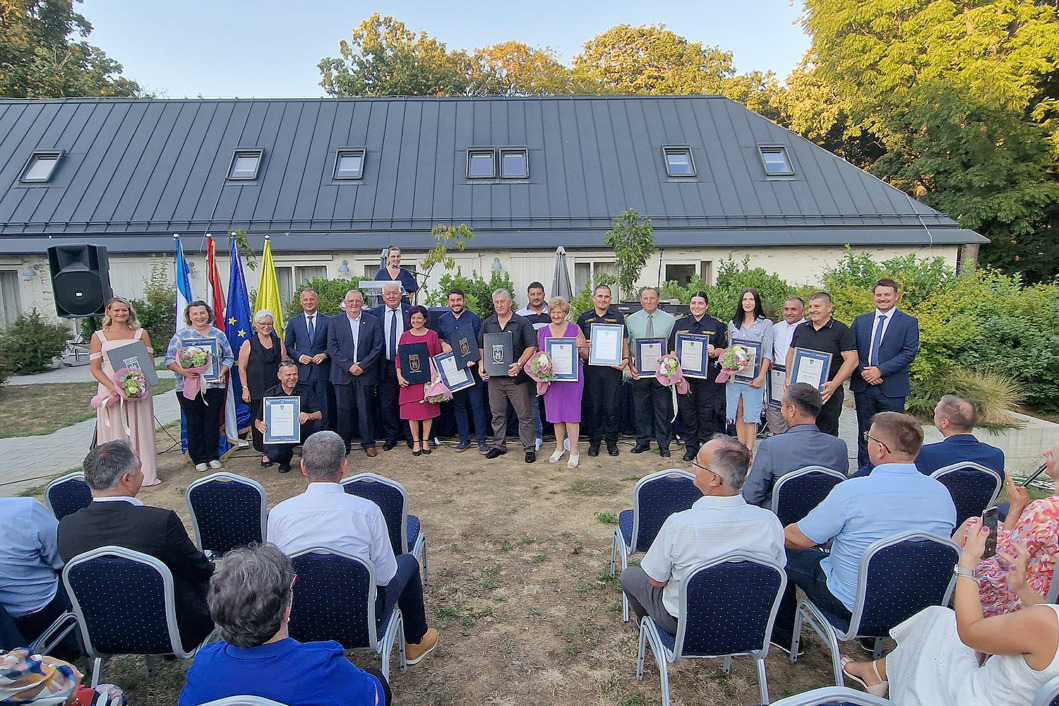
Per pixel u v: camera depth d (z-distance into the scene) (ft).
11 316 52.01
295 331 23.40
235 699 5.93
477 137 60.18
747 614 9.09
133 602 9.20
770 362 20.84
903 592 9.34
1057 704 5.94
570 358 21.63
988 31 53.62
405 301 28.60
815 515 10.19
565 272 35.06
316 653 6.57
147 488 20.76
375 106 62.85
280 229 52.13
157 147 57.98
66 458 24.59
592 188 55.98
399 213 53.88
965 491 12.57
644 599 10.46
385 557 10.00
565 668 11.28
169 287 51.24
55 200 53.26
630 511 14.30
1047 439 25.75
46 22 90.38
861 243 51.08
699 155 58.44
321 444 10.06
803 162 57.67
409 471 21.90
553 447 24.91
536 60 119.24
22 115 60.08
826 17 61.72
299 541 9.51
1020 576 7.45
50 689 7.21
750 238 51.47
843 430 26.96
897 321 18.76
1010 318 31.83
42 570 10.05
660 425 23.21
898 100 59.21
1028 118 62.18
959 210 59.31
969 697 7.14
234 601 6.25
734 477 9.24
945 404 13.26
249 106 62.34
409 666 11.37
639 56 115.44
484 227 52.85
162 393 36.68
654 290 22.91
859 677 9.92
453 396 24.23
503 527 17.20
